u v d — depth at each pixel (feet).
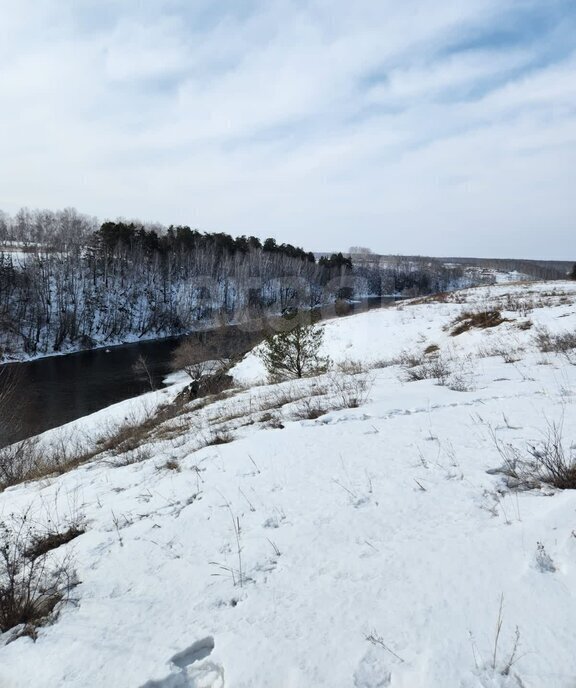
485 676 6.47
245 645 7.93
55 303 185.16
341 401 25.35
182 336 203.62
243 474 16.19
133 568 11.48
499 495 11.58
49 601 10.51
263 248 306.55
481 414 18.30
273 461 16.76
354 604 8.52
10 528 15.78
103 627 9.22
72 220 296.92
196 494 15.40
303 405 26.55
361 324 77.56
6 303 169.48
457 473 13.29
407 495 12.47
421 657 6.98
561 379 23.24
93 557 12.40
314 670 7.15
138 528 13.67
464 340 56.44
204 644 8.39
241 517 13.10
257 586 9.71
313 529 11.59
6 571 12.29
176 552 11.89
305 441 18.22
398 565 9.43
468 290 110.52
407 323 73.26
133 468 20.95
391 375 35.42
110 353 163.22
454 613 7.80
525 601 7.73
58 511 17.08
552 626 7.13
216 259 262.88
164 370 131.44
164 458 21.43
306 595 9.09
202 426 29.96
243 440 20.02
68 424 69.67
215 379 71.00
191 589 10.13
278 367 52.95
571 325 48.80
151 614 9.45
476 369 32.07
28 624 9.77
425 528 10.68
